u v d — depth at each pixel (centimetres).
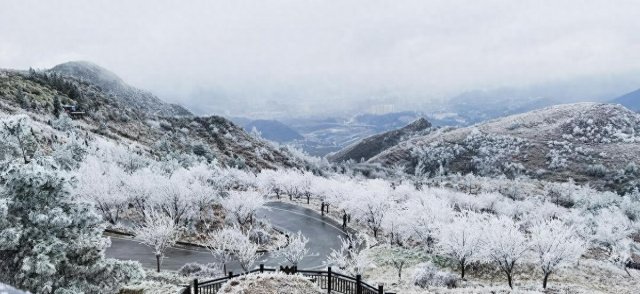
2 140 2689
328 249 4353
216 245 3862
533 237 3078
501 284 3177
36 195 1689
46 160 1867
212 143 15300
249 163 14038
